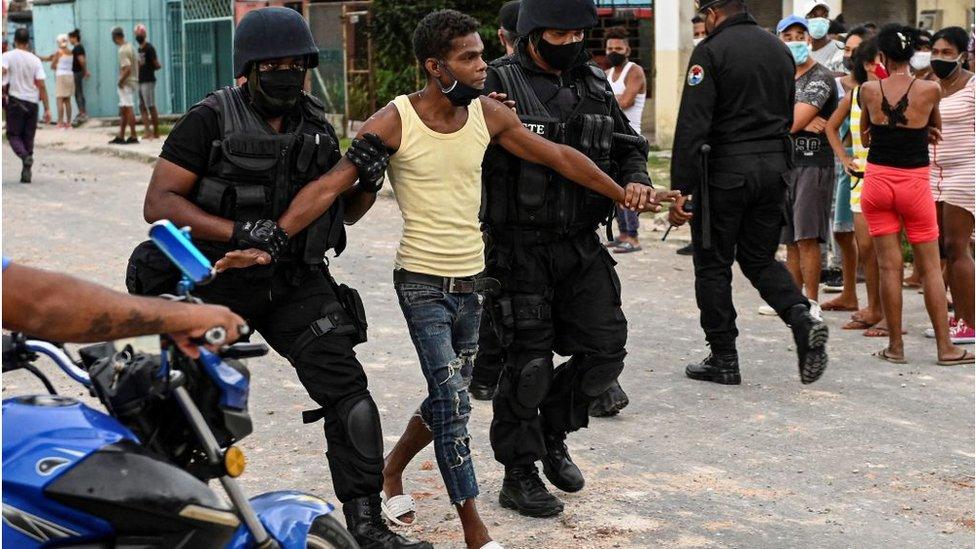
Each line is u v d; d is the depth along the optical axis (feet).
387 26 60.23
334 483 13.17
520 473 15.48
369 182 12.89
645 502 16.07
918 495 16.57
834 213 30.01
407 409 19.99
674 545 14.64
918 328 26.16
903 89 22.58
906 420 19.94
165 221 8.60
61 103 78.89
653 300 28.78
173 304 8.23
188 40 81.10
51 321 7.70
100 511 8.26
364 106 63.57
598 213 14.97
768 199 20.98
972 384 22.09
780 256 33.99
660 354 23.90
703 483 16.87
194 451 9.48
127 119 67.26
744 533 15.07
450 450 13.47
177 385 8.87
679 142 20.97
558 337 15.39
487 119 13.75
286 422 19.13
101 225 39.01
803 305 20.31
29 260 32.58
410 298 13.42
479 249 13.75
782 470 17.47
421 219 13.28
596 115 14.92
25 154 50.39
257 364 22.54
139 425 9.25
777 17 54.29
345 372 13.02
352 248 34.96
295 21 12.67
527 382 14.87
